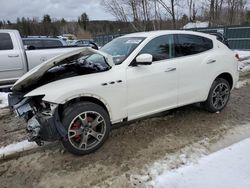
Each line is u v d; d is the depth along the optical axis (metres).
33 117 3.51
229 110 5.39
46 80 3.88
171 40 4.47
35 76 3.70
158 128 4.52
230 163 3.35
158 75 4.18
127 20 24.52
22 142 4.29
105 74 3.76
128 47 4.23
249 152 3.60
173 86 4.41
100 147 3.88
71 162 3.57
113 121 3.91
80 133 3.59
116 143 4.02
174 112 5.24
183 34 4.64
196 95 4.77
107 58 3.83
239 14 25.75
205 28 18.05
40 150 3.94
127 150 3.82
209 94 4.98
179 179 3.08
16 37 7.49
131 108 4.01
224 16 24.30
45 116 3.42
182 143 3.97
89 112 3.61
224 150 3.70
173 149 3.80
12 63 7.26
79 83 3.54
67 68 4.15
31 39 9.77
